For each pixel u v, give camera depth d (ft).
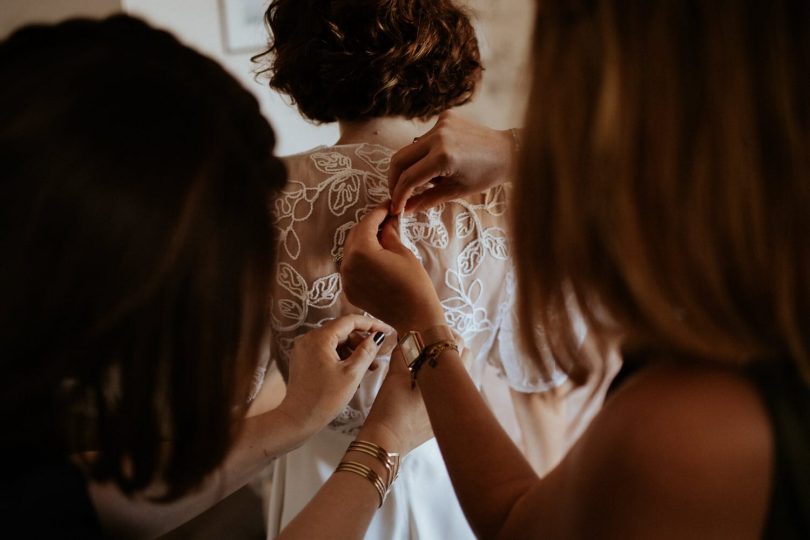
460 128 2.73
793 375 1.47
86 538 1.79
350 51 2.90
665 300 1.42
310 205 2.89
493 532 1.92
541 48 1.61
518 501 1.85
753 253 1.37
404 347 2.37
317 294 2.93
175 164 1.56
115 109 1.54
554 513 1.65
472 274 3.02
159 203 1.53
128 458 1.73
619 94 1.43
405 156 2.75
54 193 1.47
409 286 2.43
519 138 1.68
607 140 1.44
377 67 2.89
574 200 1.52
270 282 1.85
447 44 2.99
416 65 2.94
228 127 1.69
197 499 2.50
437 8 3.02
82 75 1.57
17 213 1.46
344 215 2.90
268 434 2.64
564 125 1.52
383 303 2.49
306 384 2.74
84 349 1.55
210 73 1.77
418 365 2.34
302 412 2.71
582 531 1.54
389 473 2.56
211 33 9.14
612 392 1.67
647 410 1.47
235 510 6.85
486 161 2.70
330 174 2.93
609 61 1.44
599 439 1.54
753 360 1.48
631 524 1.45
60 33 1.70
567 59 1.53
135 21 1.79
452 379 2.24
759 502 1.42
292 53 3.01
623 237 1.43
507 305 3.16
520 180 1.65
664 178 1.39
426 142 2.70
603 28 1.46
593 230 1.52
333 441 3.52
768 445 1.41
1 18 6.80
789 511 1.41
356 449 2.56
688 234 1.39
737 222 1.36
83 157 1.48
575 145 1.51
